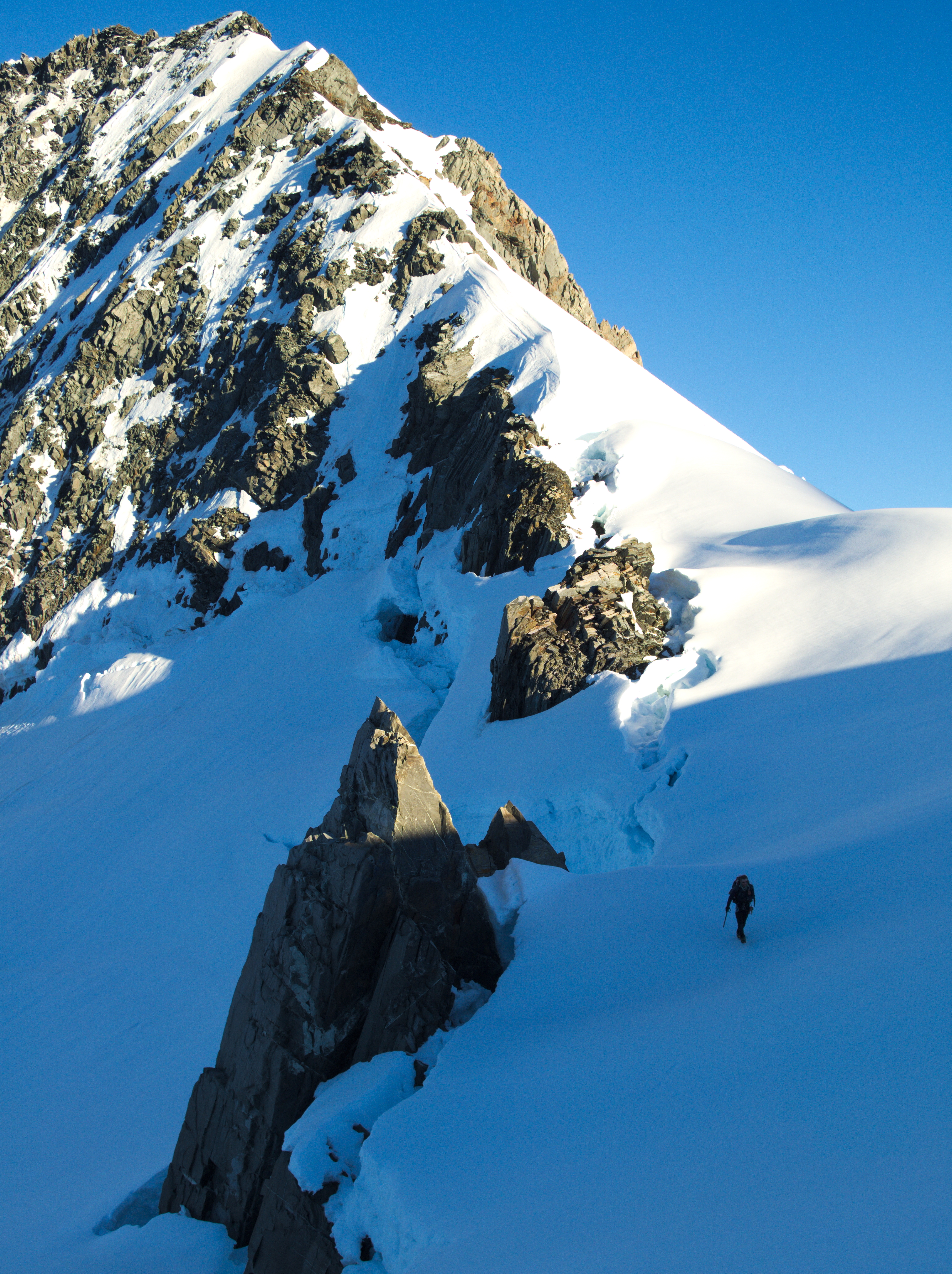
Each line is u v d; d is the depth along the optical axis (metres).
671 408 83.88
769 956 17.39
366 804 20.05
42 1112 32.16
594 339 97.12
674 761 36.50
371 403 90.00
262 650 73.25
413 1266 11.11
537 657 45.81
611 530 60.81
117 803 62.12
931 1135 10.09
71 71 192.88
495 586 59.31
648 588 50.59
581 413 73.25
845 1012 13.65
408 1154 13.52
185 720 68.69
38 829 62.28
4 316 134.62
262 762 60.00
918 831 20.77
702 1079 13.23
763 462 75.62
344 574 78.12
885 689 35.16
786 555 50.91
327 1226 14.05
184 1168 19.19
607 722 40.47
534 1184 12.02
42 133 178.75
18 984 44.81
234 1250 17.42
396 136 129.38
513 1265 10.22
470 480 73.00
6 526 102.44
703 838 30.09
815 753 32.59
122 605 87.00
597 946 19.09
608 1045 15.16
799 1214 9.44
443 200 119.94
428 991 17.53
